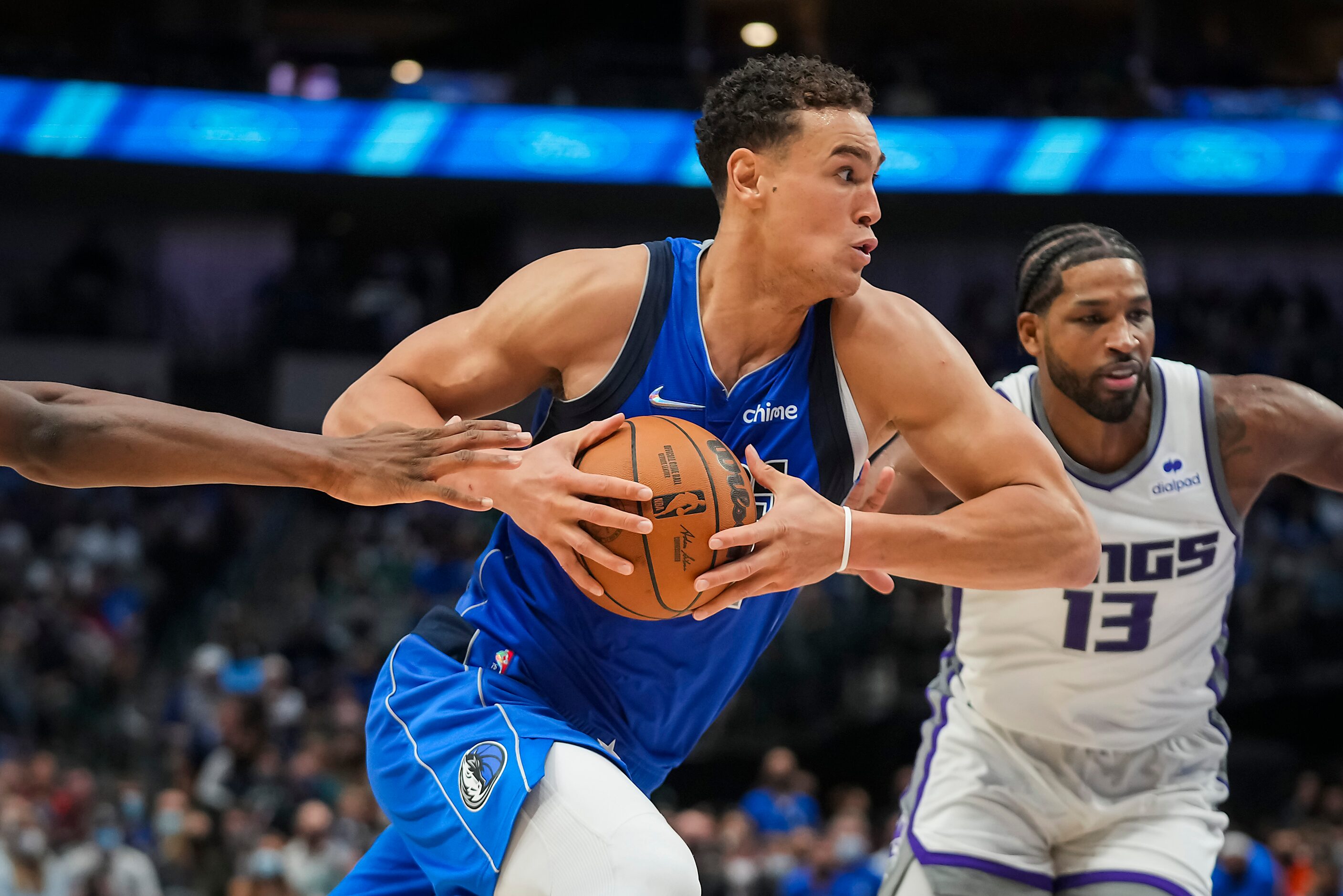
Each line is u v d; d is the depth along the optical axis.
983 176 19.58
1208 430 3.55
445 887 2.80
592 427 2.67
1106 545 3.54
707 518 2.57
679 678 2.95
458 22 25.42
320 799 10.96
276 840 9.35
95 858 9.28
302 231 23.22
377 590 17.17
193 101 19.78
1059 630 3.55
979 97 20.73
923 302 23.11
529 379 2.94
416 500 2.60
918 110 20.45
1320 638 15.09
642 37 24.84
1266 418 3.55
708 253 2.93
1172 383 3.59
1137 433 3.57
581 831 2.58
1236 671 14.85
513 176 19.84
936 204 20.23
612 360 2.88
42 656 14.65
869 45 24.03
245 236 23.42
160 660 16.44
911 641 15.05
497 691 2.89
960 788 3.65
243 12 24.38
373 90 20.39
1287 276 22.53
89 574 17.14
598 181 19.86
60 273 22.47
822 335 2.90
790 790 11.13
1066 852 3.68
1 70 19.36
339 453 2.57
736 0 24.83
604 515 2.51
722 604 2.61
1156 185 19.16
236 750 11.77
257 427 2.53
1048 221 20.48
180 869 9.99
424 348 2.92
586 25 24.91
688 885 2.54
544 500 2.55
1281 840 9.05
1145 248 22.91
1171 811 3.59
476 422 2.63
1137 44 24.28
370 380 2.89
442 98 20.56
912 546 2.63
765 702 14.58
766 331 2.88
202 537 18.50
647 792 3.19
